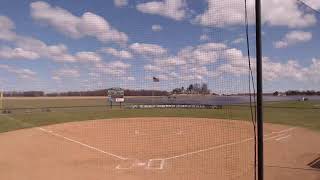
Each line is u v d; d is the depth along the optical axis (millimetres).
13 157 17844
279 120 32000
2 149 20062
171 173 14242
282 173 13852
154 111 39750
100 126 29781
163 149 19172
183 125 29250
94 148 19953
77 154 18391
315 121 30953
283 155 17156
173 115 36031
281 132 24828
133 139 22688
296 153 17625
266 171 14133
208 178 13383
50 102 57438
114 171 14758
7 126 30953
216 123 29656
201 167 15070
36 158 17578
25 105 53469
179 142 21156
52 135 25359
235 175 13688
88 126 30016
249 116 32812
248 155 17078
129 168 15211
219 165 15320
